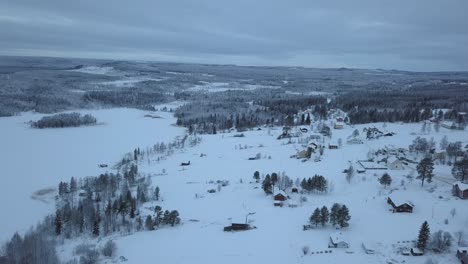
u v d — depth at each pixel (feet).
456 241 291.58
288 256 289.94
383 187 421.18
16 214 432.25
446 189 400.88
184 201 433.07
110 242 314.76
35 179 554.05
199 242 324.19
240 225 344.90
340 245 297.94
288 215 369.09
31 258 299.17
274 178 447.42
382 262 272.51
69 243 347.77
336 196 412.77
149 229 362.74
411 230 314.96
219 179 508.12
